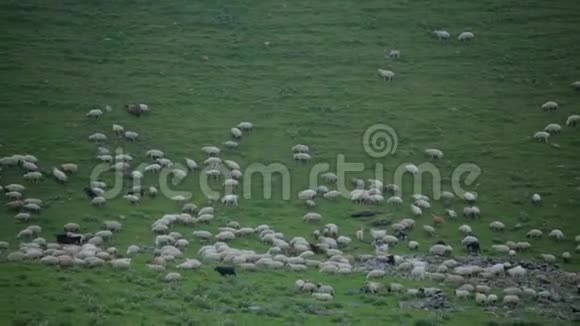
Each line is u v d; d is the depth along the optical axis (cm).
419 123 8956
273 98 9388
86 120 8738
